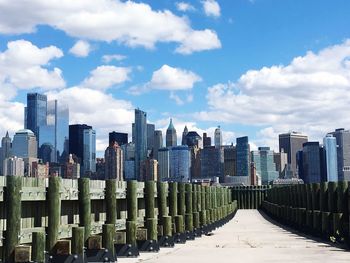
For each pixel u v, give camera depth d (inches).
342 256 930.7
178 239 1226.0
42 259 633.6
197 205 1577.3
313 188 1411.2
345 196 1132.5
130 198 950.4
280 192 2337.6
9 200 601.6
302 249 1064.8
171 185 1242.6
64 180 725.3
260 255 959.6
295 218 1686.8
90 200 812.6
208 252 1012.5
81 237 721.6
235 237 1418.6
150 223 1007.0
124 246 908.6
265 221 2317.9
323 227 1252.5
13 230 601.9
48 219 679.1
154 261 863.7
